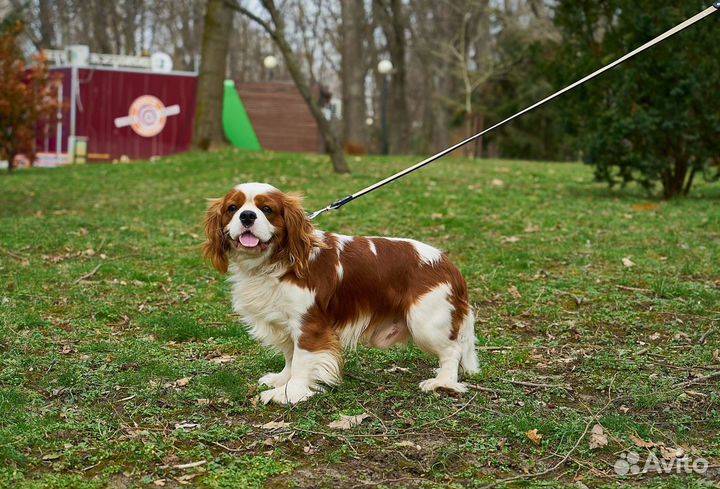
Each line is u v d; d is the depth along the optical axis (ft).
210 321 22.89
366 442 14.58
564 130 49.60
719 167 46.06
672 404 16.65
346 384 17.65
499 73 107.14
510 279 27.68
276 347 17.29
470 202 43.27
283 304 16.35
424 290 16.94
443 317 16.96
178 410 16.12
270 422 15.42
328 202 43.96
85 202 46.44
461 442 14.71
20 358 18.94
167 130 95.14
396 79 115.96
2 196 48.96
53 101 71.77
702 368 18.88
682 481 13.23
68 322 22.36
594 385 17.90
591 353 20.22
